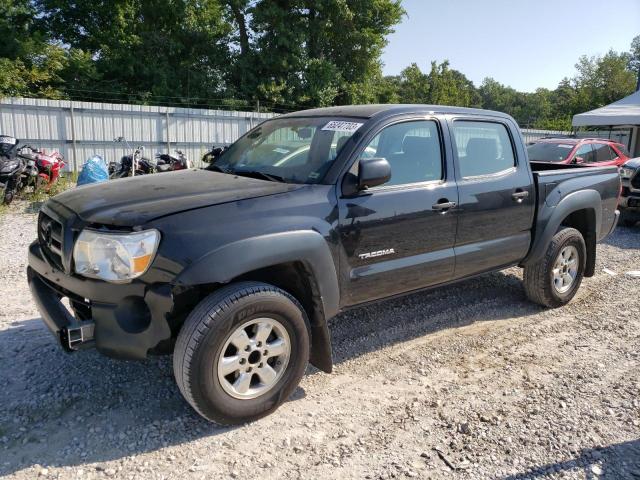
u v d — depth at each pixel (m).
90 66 23.36
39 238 3.50
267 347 3.10
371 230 3.57
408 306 5.17
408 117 3.93
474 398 3.48
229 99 24.95
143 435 2.99
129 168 11.72
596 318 4.96
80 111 15.11
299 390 3.56
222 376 2.94
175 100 24.81
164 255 2.78
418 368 3.91
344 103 28.69
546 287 5.00
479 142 4.43
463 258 4.23
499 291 5.68
